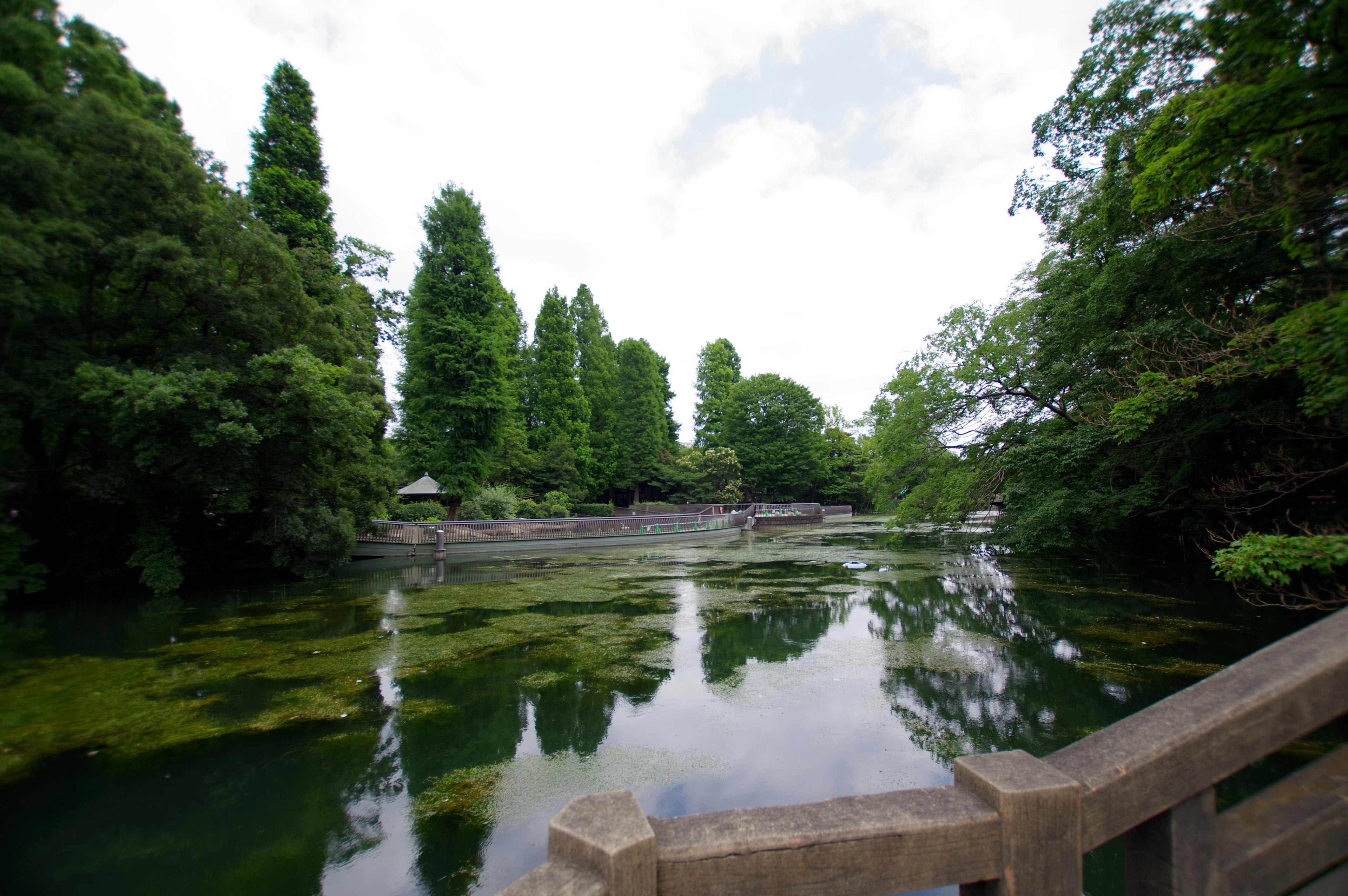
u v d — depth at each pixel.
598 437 42.44
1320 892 1.36
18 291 9.45
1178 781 1.21
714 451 46.25
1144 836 1.28
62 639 9.06
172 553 13.34
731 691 6.73
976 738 5.42
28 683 7.12
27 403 10.45
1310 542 3.85
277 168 20.38
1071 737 5.37
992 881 1.16
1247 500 9.21
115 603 11.84
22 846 4.01
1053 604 10.67
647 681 7.10
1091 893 3.58
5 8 9.64
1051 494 11.97
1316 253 5.07
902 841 1.12
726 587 13.69
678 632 9.43
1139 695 6.25
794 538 28.84
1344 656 1.34
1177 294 8.90
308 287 17.55
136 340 12.45
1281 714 1.28
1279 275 7.26
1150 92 8.54
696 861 1.05
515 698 6.56
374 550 18.97
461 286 27.17
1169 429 9.52
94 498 12.70
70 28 10.75
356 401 15.27
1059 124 10.66
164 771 5.00
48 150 10.08
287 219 20.12
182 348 12.30
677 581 14.65
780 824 1.12
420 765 5.07
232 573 15.78
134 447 11.90
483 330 27.30
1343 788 1.35
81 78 11.13
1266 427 8.11
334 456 14.77
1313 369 3.99
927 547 22.95
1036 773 1.19
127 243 10.88
